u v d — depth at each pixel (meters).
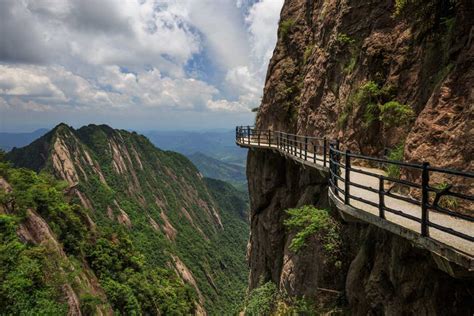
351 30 18.84
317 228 14.50
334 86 19.81
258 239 26.98
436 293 7.19
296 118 25.75
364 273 10.85
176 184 172.75
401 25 14.90
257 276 27.16
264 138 28.83
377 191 6.78
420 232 5.92
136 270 47.84
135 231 98.94
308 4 27.61
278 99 27.44
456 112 8.32
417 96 12.28
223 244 155.00
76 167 108.62
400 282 8.40
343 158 15.77
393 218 7.00
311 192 17.75
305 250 15.77
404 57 13.86
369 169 14.30
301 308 14.47
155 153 181.00
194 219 153.50
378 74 15.26
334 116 19.14
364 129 15.28
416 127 9.45
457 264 5.23
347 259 13.44
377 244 10.52
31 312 17.62
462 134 7.82
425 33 12.55
